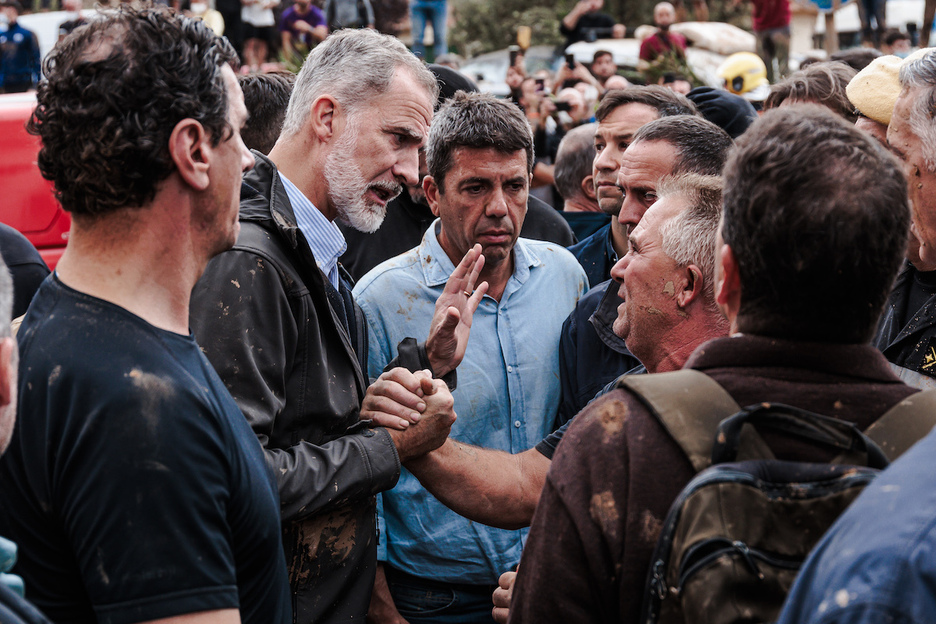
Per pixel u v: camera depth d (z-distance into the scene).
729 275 1.28
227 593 1.23
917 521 0.81
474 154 2.41
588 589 1.21
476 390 2.46
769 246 1.17
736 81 7.09
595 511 1.21
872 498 0.87
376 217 2.19
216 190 1.38
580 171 4.36
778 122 1.21
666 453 1.19
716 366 1.25
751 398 1.19
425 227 3.65
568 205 4.52
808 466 1.10
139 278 1.31
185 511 1.20
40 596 1.25
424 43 10.39
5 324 1.10
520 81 9.04
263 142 2.98
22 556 1.26
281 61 7.82
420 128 2.15
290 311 1.85
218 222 1.40
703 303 1.71
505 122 2.41
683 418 1.19
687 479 1.17
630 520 1.18
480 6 18.02
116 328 1.26
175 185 1.33
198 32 1.35
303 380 1.88
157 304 1.33
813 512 1.07
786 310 1.19
